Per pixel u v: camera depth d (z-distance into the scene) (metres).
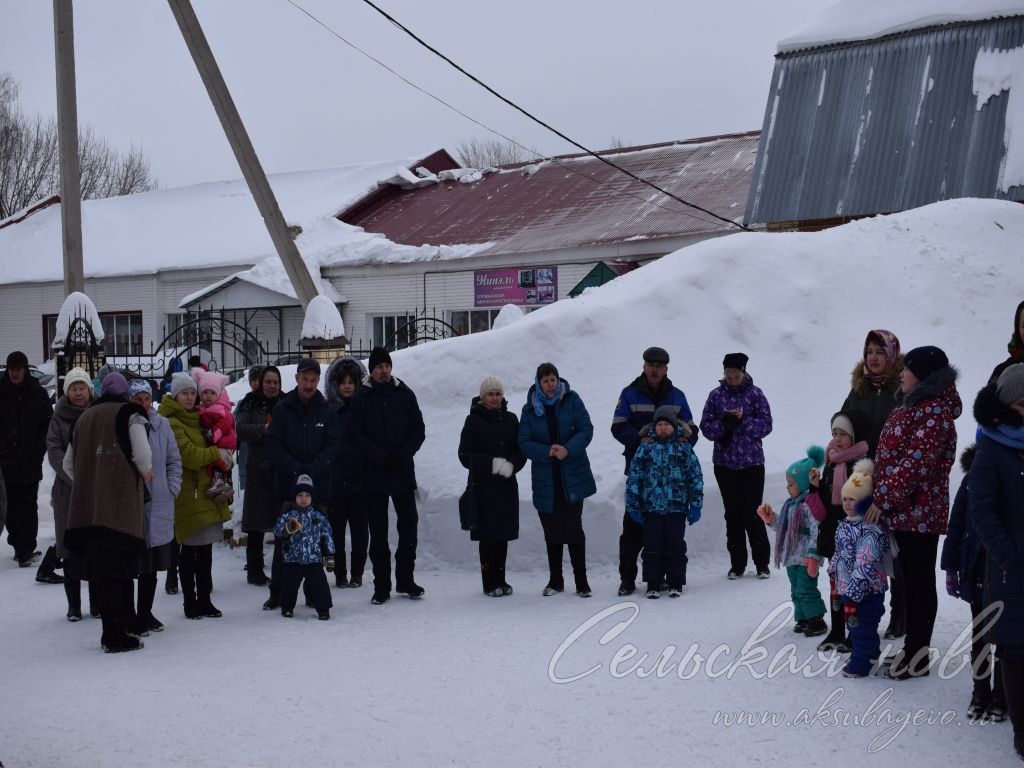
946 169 18.44
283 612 8.92
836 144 19.80
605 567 10.05
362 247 30.36
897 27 20.12
